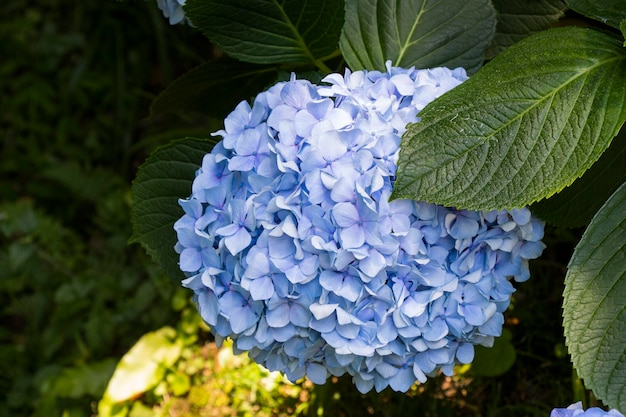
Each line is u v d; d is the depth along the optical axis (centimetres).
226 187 67
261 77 83
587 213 75
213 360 100
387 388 91
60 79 150
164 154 75
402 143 64
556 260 98
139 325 111
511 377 92
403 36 76
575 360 67
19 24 157
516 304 94
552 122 64
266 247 65
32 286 122
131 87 142
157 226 77
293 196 64
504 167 64
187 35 133
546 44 67
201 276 67
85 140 142
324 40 75
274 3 72
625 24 66
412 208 65
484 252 68
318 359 70
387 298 65
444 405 90
